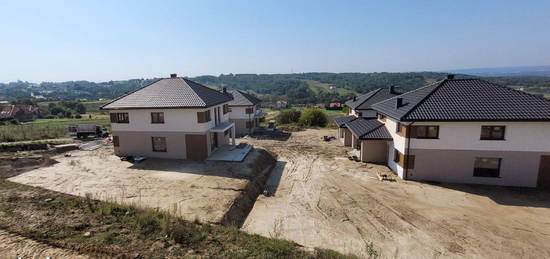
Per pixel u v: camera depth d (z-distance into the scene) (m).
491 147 15.77
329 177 18.23
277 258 8.01
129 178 16.50
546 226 11.66
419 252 10.01
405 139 16.84
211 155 21.70
